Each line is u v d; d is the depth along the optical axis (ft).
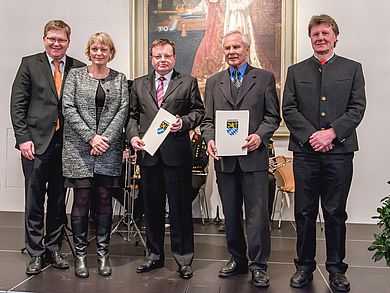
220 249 14.07
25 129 11.24
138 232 14.25
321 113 9.90
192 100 11.00
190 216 11.18
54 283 10.55
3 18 20.03
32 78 11.30
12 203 20.22
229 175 10.65
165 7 19.25
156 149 10.39
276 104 10.59
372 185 18.54
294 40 18.56
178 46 19.24
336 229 10.17
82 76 11.05
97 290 10.09
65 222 12.66
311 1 18.58
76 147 10.87
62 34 11.20
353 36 18.40
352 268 11.94
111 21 19.62
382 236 9.00
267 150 10.61
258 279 10.34
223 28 19.01
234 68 10.67
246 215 10.61
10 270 11.58
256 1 18.79
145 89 11.03
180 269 11.06
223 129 10.23
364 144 18.49
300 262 10.55
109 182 11.05
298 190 10.30
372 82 18.38
